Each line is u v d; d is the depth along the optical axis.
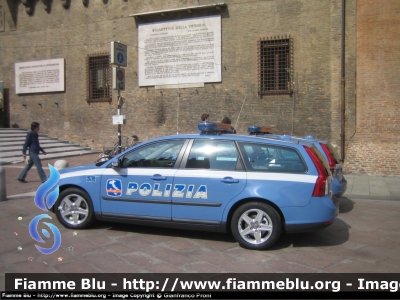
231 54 15.43
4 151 16.28
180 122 16.48
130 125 17.50
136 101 17.33
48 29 19.44
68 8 18.86
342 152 13.45
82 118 18.81
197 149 5.98
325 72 14.04
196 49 16.00
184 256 5.32
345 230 6.90
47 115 19.72
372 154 13.14
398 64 12.77
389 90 12.91
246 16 15.13
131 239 6.04
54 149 17.30
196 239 6.08
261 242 5.55
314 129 14.25
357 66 13.23
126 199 6.12
